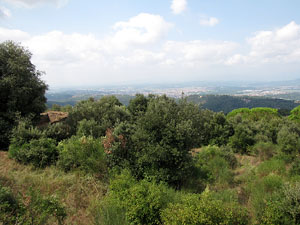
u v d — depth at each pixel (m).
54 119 11.70
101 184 5.52
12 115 8.73
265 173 7.02
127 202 4.19
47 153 6.86
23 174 5.76
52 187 5.11
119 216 4.07
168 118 6.52
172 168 6.00
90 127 8.79
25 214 3.64
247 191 5.77
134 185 4.71
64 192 5.02
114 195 4.61
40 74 10.59
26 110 9.63
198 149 11.54
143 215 3.94
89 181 5.54
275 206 4.22
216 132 13.93
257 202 4.70
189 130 6.35
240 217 3.97
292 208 4.02
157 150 5.72
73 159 6.32
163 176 5.61
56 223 3.82
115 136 6.26
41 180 5.41
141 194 4.24
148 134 6.19
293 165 6.83
